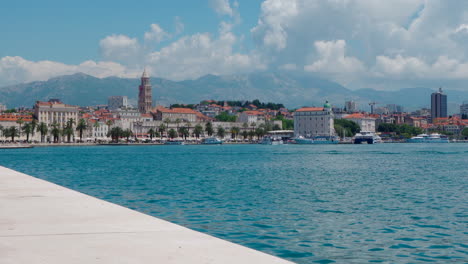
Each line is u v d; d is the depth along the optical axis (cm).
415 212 3553
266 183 6078
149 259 1080
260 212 3541
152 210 3672
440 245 2420
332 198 4444
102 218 1655
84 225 1512
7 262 1064
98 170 8988
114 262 1059
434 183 6059
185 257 1094
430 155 16000
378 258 2158
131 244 1232
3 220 1627
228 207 3822
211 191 5097
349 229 2853
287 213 3491
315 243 2459
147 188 5484
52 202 2120
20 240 1294
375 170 8744
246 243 2464
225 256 1099
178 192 5003
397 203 4078
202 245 1216
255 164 10969
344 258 2152
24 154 17725
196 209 3709
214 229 2853
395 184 5931
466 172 8112
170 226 1490
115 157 15075
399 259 2144
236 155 16550
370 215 3397
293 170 8812
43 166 10500
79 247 1204
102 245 1223
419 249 2334
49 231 1416
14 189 2723
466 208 3772
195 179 6756
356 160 12800
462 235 2680
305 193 4884
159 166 10194
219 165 10569
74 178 7156
